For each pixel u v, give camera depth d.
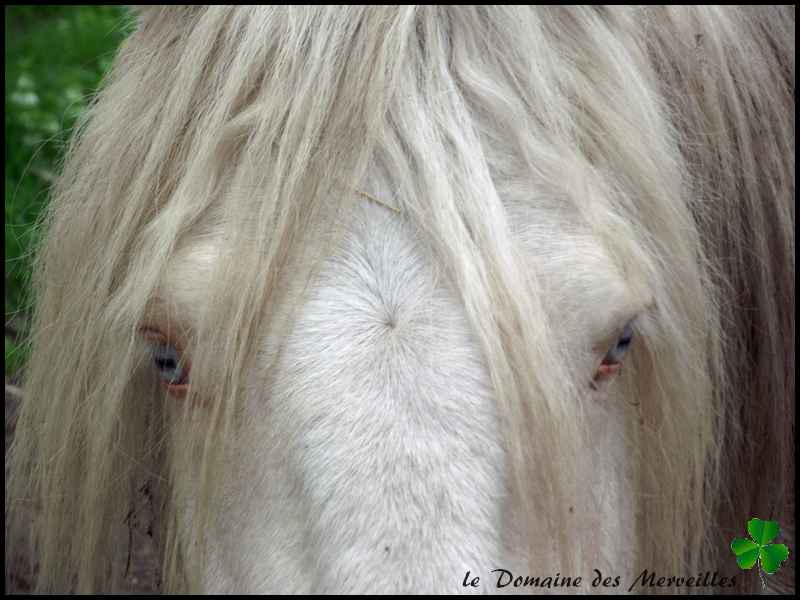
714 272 2.49
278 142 1.91
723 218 2.54
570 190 1.85
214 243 1.87
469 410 1.73
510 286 1.73
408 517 1.68
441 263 1.79
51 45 5.73
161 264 1.86
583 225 1.86
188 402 1.97
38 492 2.72
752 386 2.80
